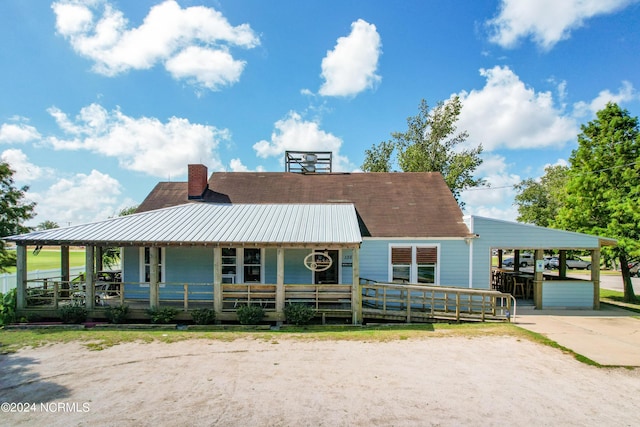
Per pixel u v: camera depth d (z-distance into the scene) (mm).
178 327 12430
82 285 14547
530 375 7852
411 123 36031
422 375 7863
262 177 20922
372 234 15625
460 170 33625
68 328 12227
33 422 5910
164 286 15445
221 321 13008
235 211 15836
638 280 30234
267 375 7887
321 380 7602
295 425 5770
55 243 12852
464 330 11797
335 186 19859
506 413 6152
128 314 13039
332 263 15750
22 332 11625
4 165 17469
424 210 17438
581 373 7973
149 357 9117
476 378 7688
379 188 19578
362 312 13148
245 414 6133
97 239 12617
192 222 14320
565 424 5801
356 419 5949
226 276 15531
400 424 5785
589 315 14477
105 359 8969
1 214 17719
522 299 17781
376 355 9250
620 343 10234
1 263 17797
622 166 19125
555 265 40656
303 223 14289
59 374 7984
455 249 15562
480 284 15500
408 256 15586
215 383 7457
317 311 12977
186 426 5750
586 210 20094
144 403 6562
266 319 12906
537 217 45812
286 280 15586
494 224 15570
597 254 15633
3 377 7816
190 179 18500
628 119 19719
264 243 12516
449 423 5816
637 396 6824
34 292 14594
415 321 13328
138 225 13953
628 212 17703
